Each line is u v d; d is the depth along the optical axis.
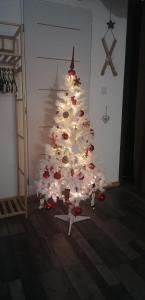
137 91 3.07
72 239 2.07
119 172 3.33
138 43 3.09
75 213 2.08
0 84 2.37
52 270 1.70
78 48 2.72
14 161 2.66
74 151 2.20
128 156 3.47
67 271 1.69
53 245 1.98
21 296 1.48
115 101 3.08
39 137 2.71
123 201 2.85
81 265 1.76
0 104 2.48
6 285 1.57
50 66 2.62
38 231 2.18
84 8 2.67
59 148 2.20
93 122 3.00
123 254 1.89
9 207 2.53
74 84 2.19
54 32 2.57
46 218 2.41
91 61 2.83
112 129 3.14
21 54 2.11
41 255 1.85
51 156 2.22
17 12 2.40
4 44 2.39
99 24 2.79
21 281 1.60
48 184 2.16
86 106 2.79
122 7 2.87
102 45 2.85
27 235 2.12
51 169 2.14
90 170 2.23
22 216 2.44
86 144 2.25
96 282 1.60
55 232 2.17
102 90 2.96
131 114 3.31
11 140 2.60
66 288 1.55
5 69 2.38
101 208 2.65
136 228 2.27
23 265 1.75
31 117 2.63
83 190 2.20
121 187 3.29
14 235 2.11
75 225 2.29
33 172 2.75
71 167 2.14
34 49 2.51
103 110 3.03
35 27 2.48
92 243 2.02
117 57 2.97
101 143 3.12
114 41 2.90
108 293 1.52
